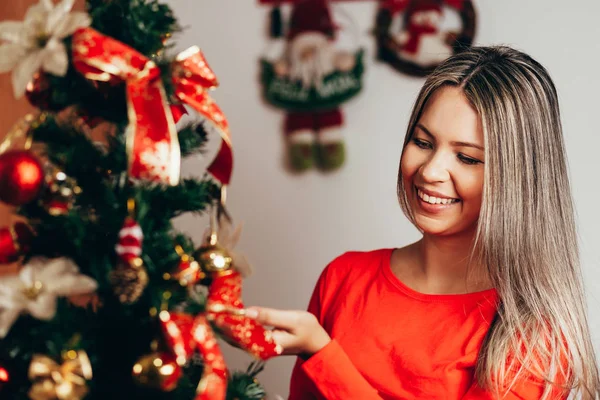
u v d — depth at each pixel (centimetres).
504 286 107
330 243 176
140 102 70
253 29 173
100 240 73
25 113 140
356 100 171
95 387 73
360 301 118
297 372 122
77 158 72
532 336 106
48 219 72
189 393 76
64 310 70
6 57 68
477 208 107
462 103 104
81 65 69
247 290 178
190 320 74
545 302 107
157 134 69
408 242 174
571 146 169
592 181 168
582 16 166
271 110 174
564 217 114
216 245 75
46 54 66
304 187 175
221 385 74
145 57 73
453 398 106
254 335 83
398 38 167
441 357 108
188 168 169
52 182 71
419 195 108
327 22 169
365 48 170
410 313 113
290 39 171
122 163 73
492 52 112
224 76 175
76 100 74
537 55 168
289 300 177
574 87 168
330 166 173
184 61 74
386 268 120
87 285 68
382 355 111
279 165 175
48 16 67
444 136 105
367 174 173
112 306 72
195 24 175
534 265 109
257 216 177
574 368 109
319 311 125
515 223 107
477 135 104
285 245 177
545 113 109
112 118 76
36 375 66
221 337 83
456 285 114
